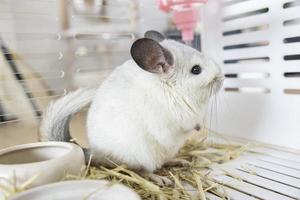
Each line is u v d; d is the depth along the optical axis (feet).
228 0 2.23
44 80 2.52
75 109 1.95
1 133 2.46
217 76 1.83
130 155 1.74
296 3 1.92
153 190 1.56
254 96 2.15
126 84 1.77
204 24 2.40
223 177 1.72
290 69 1.94
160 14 2.72
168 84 1.76
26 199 1.24
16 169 1.41
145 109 1.72
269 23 2.01
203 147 2.16
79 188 1.31
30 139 2.36
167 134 1.76
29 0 2.36
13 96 2.47
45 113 2.00
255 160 1.91
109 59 2.71
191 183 1.71
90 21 2.56
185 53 1.83
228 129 2.33
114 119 1.74
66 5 2.45
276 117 2.05
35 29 2.43
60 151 1.70
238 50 2.21
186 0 2.18
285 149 2.02
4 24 2.36
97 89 1.92
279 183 1.60
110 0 2.58
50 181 1.44
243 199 1.48
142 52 1.67
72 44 2.55
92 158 1.82
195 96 1.81
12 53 2.45
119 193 1.28
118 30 2.65
